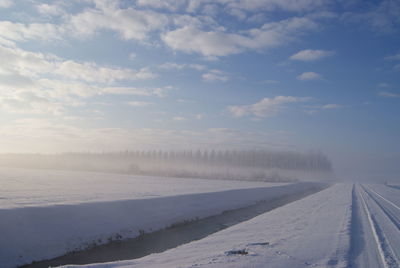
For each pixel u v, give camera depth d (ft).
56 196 82.53
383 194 139.54
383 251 33.04
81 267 27.53
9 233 39.99
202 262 27.91
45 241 42.45
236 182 226.58
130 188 124.67
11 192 94.27
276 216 66.23
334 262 28.37
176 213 71.72
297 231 45.55
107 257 41.83
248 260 28.43
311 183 263.70
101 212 57.26
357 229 47.29
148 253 44.29
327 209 75.36
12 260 36.63
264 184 204.74
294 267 26.50
